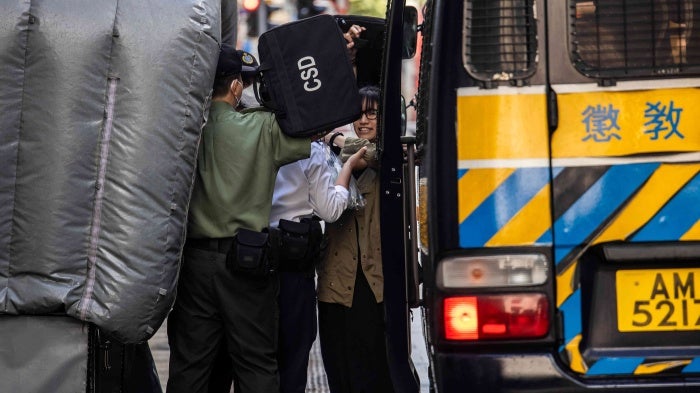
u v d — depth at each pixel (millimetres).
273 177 11383
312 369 17000
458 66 8789
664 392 8625
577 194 8711
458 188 8781
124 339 10430
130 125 10266
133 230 10266
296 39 11133
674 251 8648
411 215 10312
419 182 10102
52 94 10117
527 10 8766
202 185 11328
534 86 8750
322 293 12453
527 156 8719
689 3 8734
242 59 11914
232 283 11273
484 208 8750
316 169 11797
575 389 8633
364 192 12383
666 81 8711
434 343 8836
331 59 11164
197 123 10594
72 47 10148
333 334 12539
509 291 8727
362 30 12664
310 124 11133
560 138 8727
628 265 8703
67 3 10258
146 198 10305
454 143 8781
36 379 10359
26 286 10227
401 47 10516
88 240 10273
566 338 8695
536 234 8719
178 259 10602
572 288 8695
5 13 10055
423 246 9531
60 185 10141
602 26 8750
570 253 8711
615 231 8688
